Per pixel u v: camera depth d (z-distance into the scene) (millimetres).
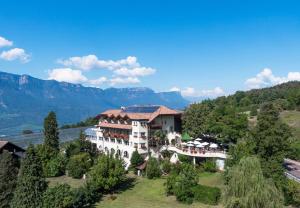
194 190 59750
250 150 59469
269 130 57406
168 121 91500
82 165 81000
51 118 95562
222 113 93875
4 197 55188
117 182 68750
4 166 57250
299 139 99438
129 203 60812
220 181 65625
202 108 90188
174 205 58281
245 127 82438
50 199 53656
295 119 134125
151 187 68812
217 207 55719
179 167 73312
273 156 56406
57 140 96688
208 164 73562
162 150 86625
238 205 42781
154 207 57656
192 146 78938
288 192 52969
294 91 174125
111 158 70938
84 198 60031
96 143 107000
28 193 52406
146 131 86125
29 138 165375
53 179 80062
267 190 42469
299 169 68750
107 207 59344
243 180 43719
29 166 53656
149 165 75375
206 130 86688
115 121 97500
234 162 61000
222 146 84500
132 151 86750
